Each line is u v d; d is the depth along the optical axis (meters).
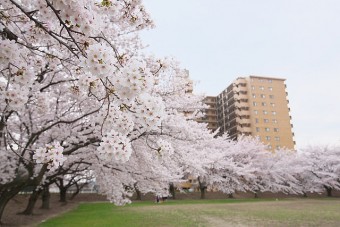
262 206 18.30
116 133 2.46
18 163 8.40
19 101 2.72
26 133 9.29
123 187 9.65
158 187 9.74
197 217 12.12
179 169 9.57
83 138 8.01
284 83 59.00
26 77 2.74
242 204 20.55
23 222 11.17
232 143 32.75
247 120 55.94
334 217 11.78
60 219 12.04
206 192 36.25
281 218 11.56
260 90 57.16
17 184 7.70
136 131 6.56
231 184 30.55
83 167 10.32
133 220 11.14
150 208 17.39
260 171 30.78
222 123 63.25
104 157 2.43
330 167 34.19
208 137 9.88
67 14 2.22
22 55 2.94
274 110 56.66
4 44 2.43
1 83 2.80
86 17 2.21
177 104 8.93
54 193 32.97
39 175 7.75
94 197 30.73
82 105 8.09
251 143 32.75
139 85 2.10
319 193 35.97
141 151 8.12
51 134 8.70
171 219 11.41
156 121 2.35
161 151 3.02
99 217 12.41
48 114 8.50
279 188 31.61
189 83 9.03
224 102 62.94
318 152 35.38
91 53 2.03
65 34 3.49
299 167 32.94
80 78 2.69
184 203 22.62
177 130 7.91
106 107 2.64
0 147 7.43
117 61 2.30
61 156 2.62
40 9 2.46
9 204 18.88
